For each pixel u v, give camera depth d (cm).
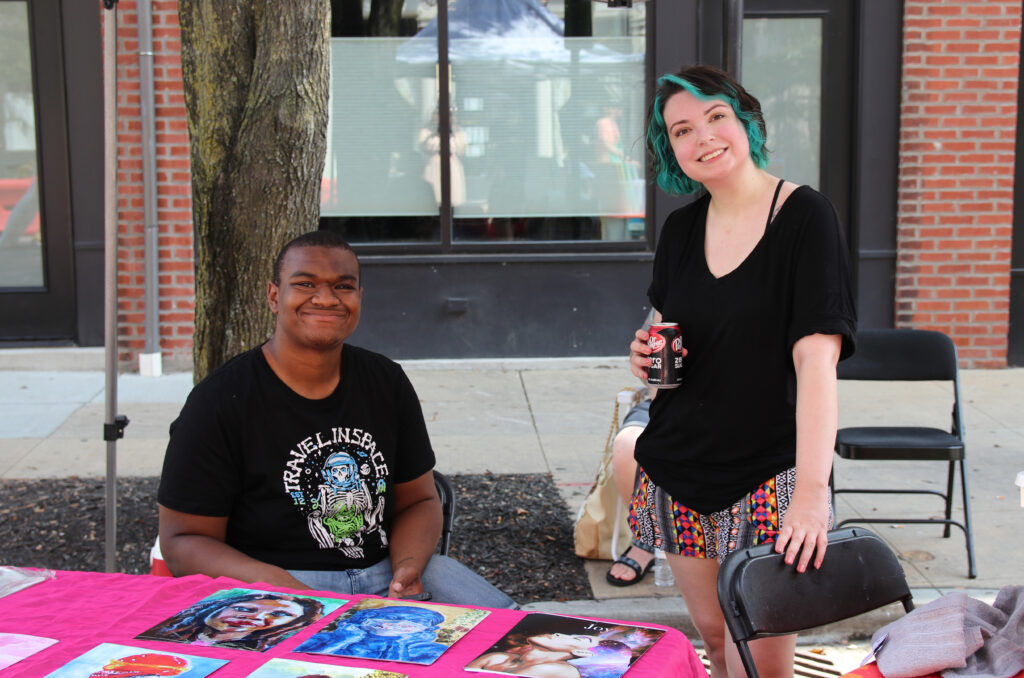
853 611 231
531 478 536
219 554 256
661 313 270
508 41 754
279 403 262
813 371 234
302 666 177
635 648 185
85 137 731
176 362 750
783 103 768
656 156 272
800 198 244
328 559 268
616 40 757
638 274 771
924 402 680
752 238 249
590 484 528
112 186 356
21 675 174
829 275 237
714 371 253
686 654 188
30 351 749
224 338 401
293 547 266
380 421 273
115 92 351
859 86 746
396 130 761
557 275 770
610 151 769
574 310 774
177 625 197
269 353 269
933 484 530
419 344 774
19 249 761
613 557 420
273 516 263
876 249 761
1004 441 599
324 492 264
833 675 361
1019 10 732
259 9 384
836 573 230
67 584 221
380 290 766
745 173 251
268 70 382
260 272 393
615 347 780
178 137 725
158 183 730
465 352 776
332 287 257
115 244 360
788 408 251
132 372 748
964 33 735
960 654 184
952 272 757
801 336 238
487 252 770
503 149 766
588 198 774
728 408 252
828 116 766
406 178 766
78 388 709
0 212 754
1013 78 738
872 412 658
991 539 458
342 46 750
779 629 220
